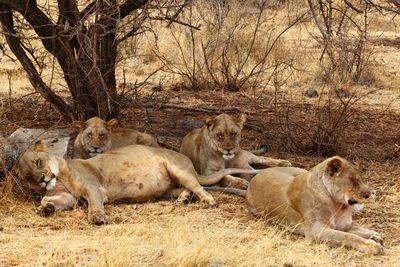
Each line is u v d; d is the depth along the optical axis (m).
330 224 8.10
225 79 17.89
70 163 9.03
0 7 11.45
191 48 19.42
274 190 8.69
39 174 8.81
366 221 8.88
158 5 10.19
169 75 18.64
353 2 20.47
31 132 10.18
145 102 13.54
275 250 7.75
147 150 9.62
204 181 9.93
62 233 8.16
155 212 9.05
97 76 11.27
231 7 20.11
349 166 8.02
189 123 13.62
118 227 8.26
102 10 10.36
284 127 13.18
